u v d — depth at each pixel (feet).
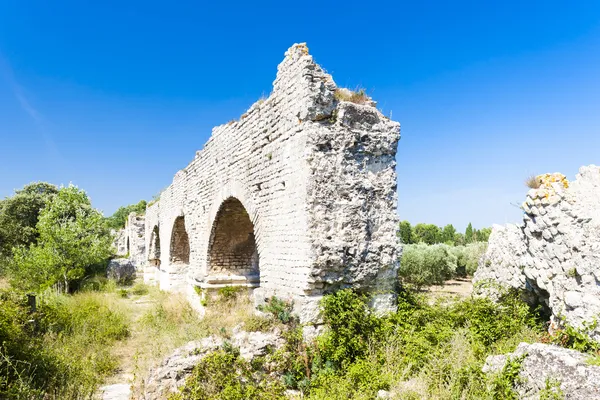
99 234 75.25
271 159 30.27
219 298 42.09
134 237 123.03
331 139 26.30
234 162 37.50
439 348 22.34
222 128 41.11
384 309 27.04
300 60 26.61
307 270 24.75
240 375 21.42
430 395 18.13
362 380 21.02
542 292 25.89
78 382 24.38
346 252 26.04
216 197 42.22
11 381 21.71
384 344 23.63
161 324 39.81
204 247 45.98
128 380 24.62
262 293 29.04
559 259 22.44
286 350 23.04
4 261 75.92
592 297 20.04
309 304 24.66
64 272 61.26
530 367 17.10
